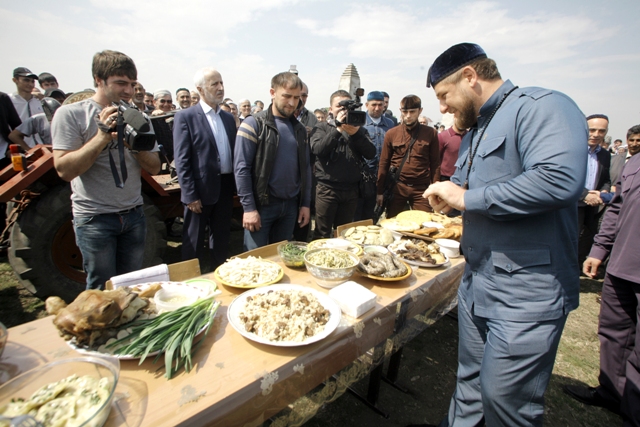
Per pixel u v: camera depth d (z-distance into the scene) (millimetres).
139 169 2225
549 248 1256
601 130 4078
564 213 1282
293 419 1317
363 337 1491
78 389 893
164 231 3199
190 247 3016
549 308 1256
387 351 1736
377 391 2090
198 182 2896
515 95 1292
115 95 1955
